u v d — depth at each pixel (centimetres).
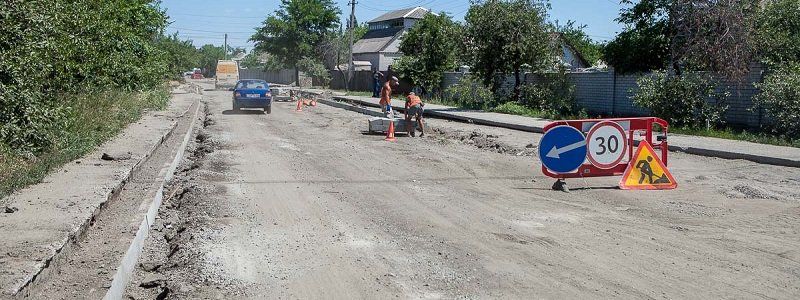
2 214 770
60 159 1142
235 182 1155
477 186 1133
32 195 885
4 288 516
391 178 1212
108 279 597
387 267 668
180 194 1072
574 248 740
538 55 2811
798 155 1382
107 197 884
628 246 747
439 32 3988
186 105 3228
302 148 1673
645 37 2323
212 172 1254
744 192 1055
